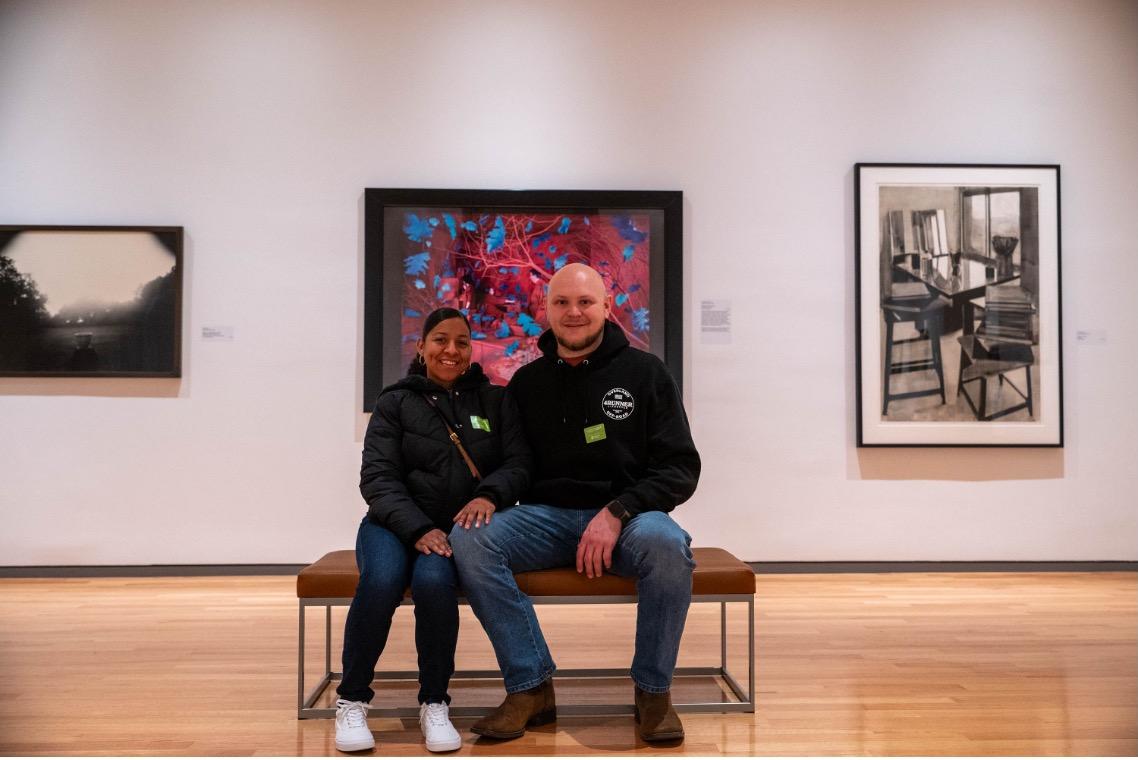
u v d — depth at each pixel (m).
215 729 2.46
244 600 4.33
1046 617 3.95
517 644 2.45
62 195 5.08
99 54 5.11
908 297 5.16
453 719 2.59
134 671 3.06
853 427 5.19
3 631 3.67
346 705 2.35
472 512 2.51
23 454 5.00
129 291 5.03
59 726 2.48
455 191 5.10
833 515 5.17
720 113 5.25
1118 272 5.25
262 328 5.10
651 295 5.14
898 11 5.28
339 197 5.15
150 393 5.05
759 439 5.18
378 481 2.60
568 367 2.72
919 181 5.19
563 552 2.60
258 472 5.07
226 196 5.12
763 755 2.26
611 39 5.25
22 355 4.99
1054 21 5.24
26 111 5.08
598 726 2.51
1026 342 5.17
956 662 3.18
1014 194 5.19
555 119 5.23
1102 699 2.74
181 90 5.13
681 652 3.34
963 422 5.14
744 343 5.19
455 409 2.75
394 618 4.05
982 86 5.23
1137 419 5.22
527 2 5.25
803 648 3.39
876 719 2.55
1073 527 5.18
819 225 5.23
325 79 5.18
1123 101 5.24
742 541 5.15
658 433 2.67
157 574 4.99
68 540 5.00
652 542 2.40
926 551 5.17
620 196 5.13
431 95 5.21
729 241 5.21
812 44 5.26
